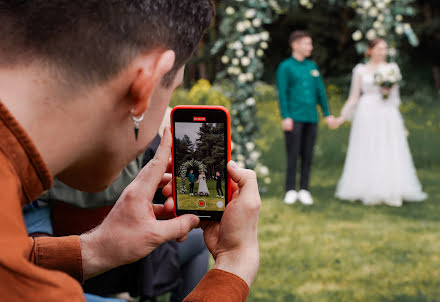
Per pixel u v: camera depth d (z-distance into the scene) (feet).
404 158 19.71
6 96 1.98
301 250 13.83
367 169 19.57
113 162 2.45
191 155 3.43
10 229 1.76
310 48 18.97
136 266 5.51
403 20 60.59
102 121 2.21
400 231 15.85
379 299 10.69
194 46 2.38
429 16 62.64
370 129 19.71
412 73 61.52
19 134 1.89
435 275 12.16
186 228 3.29
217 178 3.42
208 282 2.95
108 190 4.71
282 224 16.48
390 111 19.74
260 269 12.44
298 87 18.85
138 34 2.11
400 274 12.20
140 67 2.17
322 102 19.65
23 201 1.99
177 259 5.84
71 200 4.58
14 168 1.89
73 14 2.00
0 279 1.67
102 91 2.13
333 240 14.80
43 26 1.99
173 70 2.35
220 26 20.07
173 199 3.50
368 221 17.06
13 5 1.98
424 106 51.72
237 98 20.27
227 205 3.16
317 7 58.23
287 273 12.19
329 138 33.55
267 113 42.37
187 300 2.85
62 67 2.04
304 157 19.49
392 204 19.42
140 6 2.09
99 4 2.02
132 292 5.67
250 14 19.60
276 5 20.67
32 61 2.01
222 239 3.12
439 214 18.08
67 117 2.09
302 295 10.89
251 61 20.17
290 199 19.34
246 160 20.63
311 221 16.93
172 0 2.19
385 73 19.26
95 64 2.07
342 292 11.05
